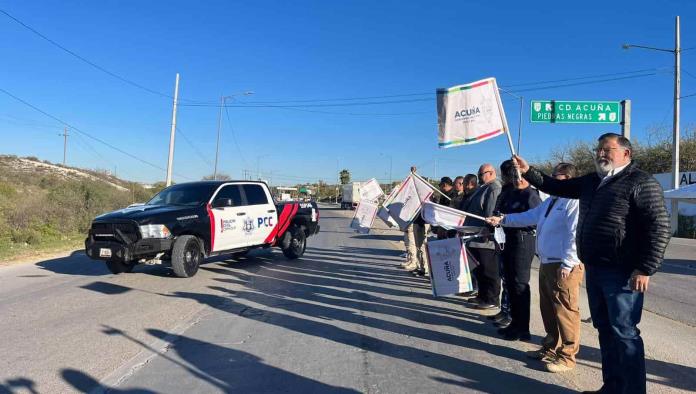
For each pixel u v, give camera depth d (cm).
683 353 543
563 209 475
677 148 2753
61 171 6050
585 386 448
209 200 1059
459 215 641
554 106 2033
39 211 1994
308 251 1497
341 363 502
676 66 2700
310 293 846
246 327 632
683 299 884
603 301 407
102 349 540
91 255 946
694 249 1933
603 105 2027
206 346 554
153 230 930
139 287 891
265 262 1232
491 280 721
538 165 5009
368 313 707
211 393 425
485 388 441
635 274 372
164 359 510
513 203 586
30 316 682
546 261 489
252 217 1148
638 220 374
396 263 1224
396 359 514
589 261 398
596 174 416
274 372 475
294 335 598
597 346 563
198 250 1009
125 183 6731
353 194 6606
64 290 862
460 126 570
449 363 504
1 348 543
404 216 911
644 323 691
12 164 5828
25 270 1089
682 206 3156
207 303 766
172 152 3086
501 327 635
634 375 384
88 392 425
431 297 818
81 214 2169
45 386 438
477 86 564
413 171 916
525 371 484
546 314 510
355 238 1991
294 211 1298
